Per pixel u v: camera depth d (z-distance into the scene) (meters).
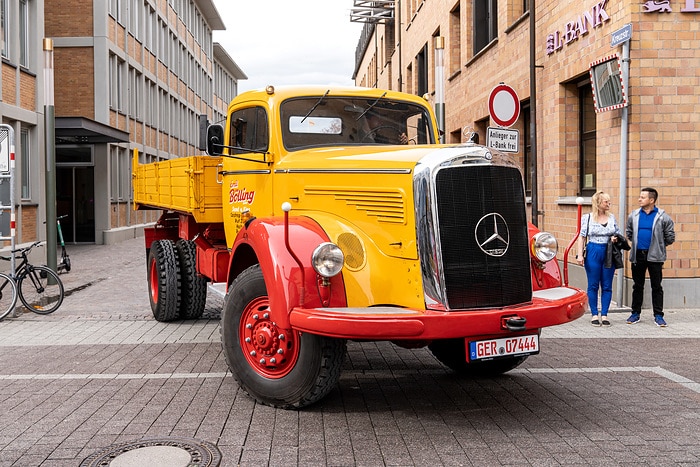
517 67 14.81
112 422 5.22
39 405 5.68
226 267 8.05
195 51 51.72
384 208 5.45
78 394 6.00
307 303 5.10
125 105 30.48
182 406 5.63
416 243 5.23
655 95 10.30
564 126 12.70
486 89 17.12
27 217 18.11
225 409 5.55
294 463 4.40
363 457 4.50
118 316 10.17
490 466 4.34
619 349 7.85
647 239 9.27
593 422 5.21
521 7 15.33
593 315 9.45
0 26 16.83
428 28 23.86
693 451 4.57
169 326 9.32
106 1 26.80
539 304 5.35
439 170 5.19
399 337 4.88
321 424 5.18
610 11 10.75
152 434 4.95
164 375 6.64
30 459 4.48
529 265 5.51
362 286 5.29
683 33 10.26
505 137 9.97
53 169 13.52
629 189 10.36
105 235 27.23
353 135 6.98
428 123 7.45
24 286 10.41
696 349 7.85
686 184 10.34
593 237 9.35
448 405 5.70
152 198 10.79
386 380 6.54
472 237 5.25
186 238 9.19
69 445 4.73
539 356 7.52
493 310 5.18
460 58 19.61
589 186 12.35
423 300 5.20
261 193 6.76
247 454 4.55
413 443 4.77
